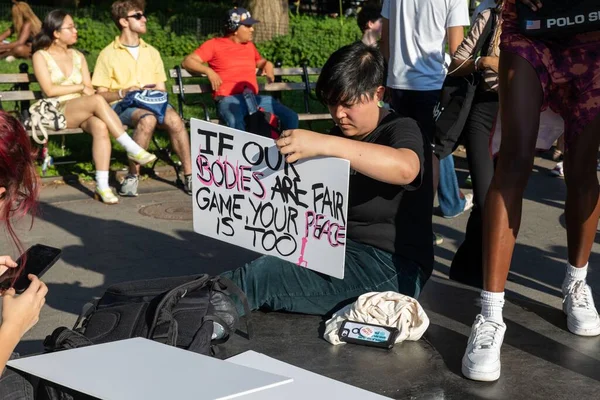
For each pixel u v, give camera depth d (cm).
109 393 213
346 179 305
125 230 621
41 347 409
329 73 325
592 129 318
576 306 341
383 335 318
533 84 298
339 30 1730
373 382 291
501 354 317
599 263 554
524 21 296
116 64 782
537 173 825
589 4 288
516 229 304
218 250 577
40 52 748
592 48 303
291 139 310
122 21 781
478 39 498
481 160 488
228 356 306
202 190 353
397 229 343
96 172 703
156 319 278
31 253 265
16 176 220
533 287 487
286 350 315
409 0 634
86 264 540
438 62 643
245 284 345
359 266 342
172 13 2275
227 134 338
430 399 279
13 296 230
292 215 326
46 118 722
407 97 655
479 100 501
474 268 421
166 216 663
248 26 814
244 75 816
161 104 738
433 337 330
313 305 347
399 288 343
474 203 449
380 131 334
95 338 280
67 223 636
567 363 310
